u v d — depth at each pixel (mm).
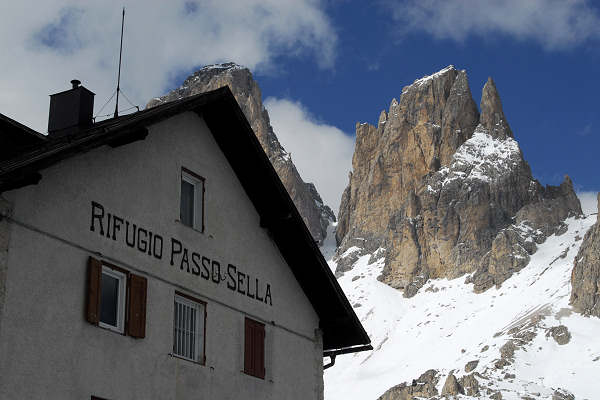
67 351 17984
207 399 21891
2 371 16453
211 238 23438
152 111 21328
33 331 17297
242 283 24281
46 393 17281
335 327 27578
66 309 18203
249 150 24438
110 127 19812
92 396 18359
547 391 187250
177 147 22844
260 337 24500
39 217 18031
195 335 22250
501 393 184000
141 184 21234
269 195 25234
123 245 20219
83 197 19312
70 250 18641
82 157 19516
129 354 19641
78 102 25031
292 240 26109
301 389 25703
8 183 16609
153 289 20875
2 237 17047
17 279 17203
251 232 25188
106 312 19547
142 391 19797
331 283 26422
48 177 18453
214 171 24203
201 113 23953
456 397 180000
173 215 22141
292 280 26594
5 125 19906
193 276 22406
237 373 23219
